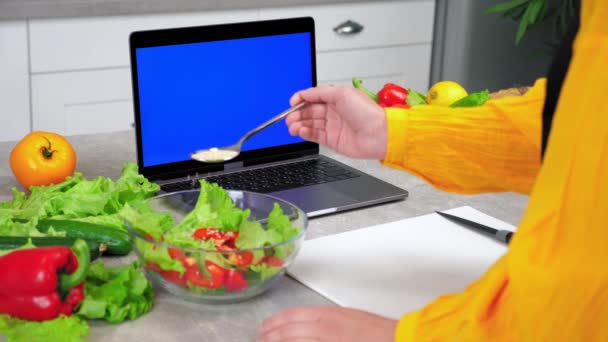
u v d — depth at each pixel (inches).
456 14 123.0
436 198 56.7
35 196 50.1
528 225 30.8
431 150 46.8
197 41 58.1
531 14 113.1
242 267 39.6
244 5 107.7
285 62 61.9
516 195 58.2
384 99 62.3
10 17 95.9
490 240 49.7
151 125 56.6
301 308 38.4
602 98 29.3
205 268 39.4
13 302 37.0
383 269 45.5
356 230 50.2
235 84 59.7
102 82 103.8
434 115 46.6
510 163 45.8
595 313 29.9
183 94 57.7
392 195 55.3
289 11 111.7
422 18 122.6
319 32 114.7
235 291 40.4
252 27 60.2
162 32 56.6
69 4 98.5
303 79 62.9
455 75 125.6
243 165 60.4
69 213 47.6
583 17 31.7
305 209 52.1
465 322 33.0
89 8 99.6
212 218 43.3
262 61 60.8
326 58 116.3
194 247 40.2
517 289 30.8
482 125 45.6
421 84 126.5
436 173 47.6
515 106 45.0
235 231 42.8
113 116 105.8
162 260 39.3
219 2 106.0
